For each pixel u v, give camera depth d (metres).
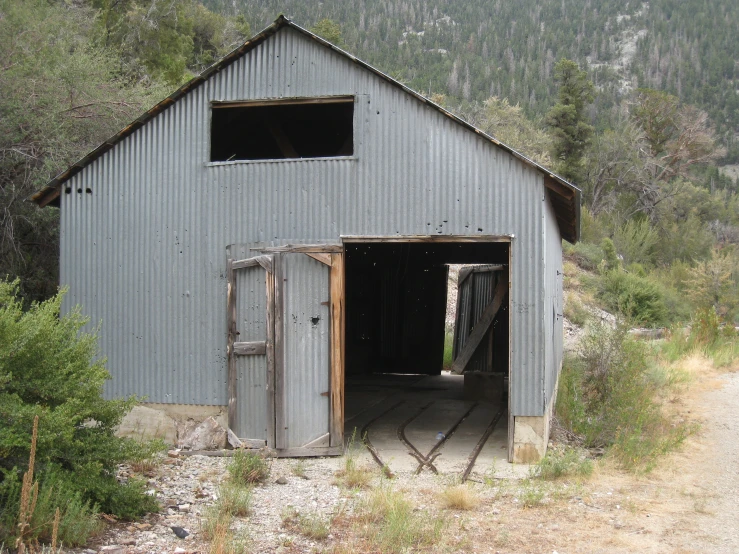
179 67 26.61
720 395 15.02
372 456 9.57
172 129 10.03
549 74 122.25
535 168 9.05
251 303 9.61
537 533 6.64
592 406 12.14
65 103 14.50
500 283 15.99
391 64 105.62
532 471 8.78
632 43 163.75
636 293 27.56
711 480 8.72
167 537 6.27
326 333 9.52
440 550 6.14
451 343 20.52
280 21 9.60
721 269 32.34
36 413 5.97
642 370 13.16
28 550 5.52
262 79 9.80
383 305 18.75
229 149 12.05
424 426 11.62
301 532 6.52
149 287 10.02
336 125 12.29
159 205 10.04
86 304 10.23
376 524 6.78
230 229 9.81
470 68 108.50
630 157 50.81
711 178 93.88
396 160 9.45
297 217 9.66
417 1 154.75
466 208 9.27
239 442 9.48
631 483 8.46
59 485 6.05
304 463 9.16
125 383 10.03
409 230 9.38
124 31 25.03
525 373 9.12
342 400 9.55
